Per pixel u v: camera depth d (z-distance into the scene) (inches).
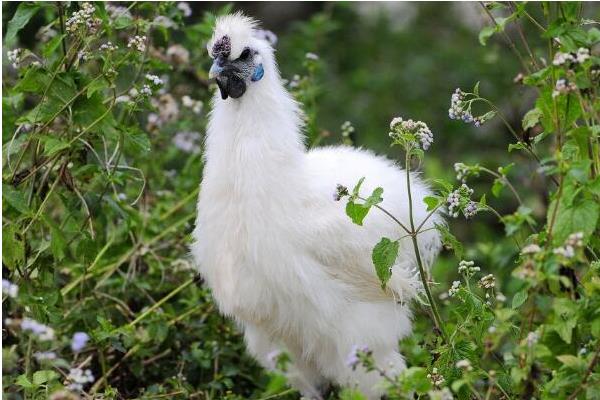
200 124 509.7
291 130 349.7
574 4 288.5
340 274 347.6
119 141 379.9
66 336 400.5
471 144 655.1
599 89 300.8
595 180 269.3
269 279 342.6
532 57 333.1
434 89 684.7
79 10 387.2
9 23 372.5
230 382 390.9
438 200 307.1
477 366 309.7
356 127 661.3
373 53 737.0
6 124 382.3
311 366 380.5
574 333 276.7
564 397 273.3
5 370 326.0
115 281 425.4
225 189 347.6
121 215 385.1
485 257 496.1
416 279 363.3
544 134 307.7
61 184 400.8
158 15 414.9
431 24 755.4
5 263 352.8
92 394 348.2
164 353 409.7
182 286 417.4
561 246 265.4
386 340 352.5
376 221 349.4
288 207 339.6
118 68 385.4
